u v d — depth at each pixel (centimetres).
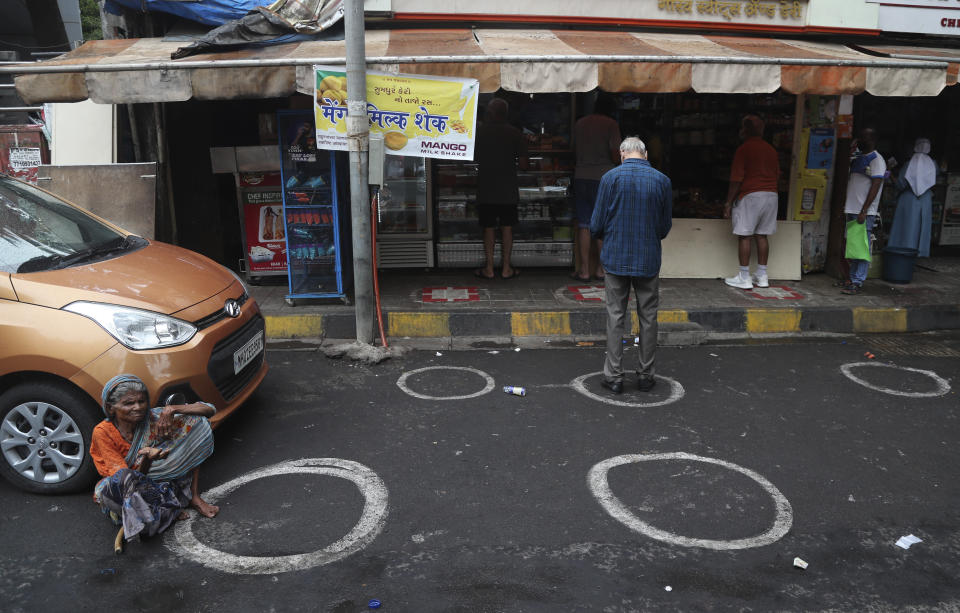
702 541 329
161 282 392
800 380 540
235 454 411
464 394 507
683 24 739
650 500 365
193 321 377
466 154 569
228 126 797
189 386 364
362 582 297
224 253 821
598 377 545
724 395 509
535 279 780
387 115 562
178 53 569
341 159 673
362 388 516
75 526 337
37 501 358
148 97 549
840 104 773
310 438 432
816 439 438
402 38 650
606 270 495
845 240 755
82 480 357
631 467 400
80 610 278
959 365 578
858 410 484
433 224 806
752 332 667
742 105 827
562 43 632
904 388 525
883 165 689
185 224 792
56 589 291
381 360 568
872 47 728
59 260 386
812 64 583
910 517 351
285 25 618
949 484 384
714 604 285
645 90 573
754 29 751
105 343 344
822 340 644
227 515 346
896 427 456
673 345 628
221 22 709
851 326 673
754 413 477
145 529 321
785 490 376
